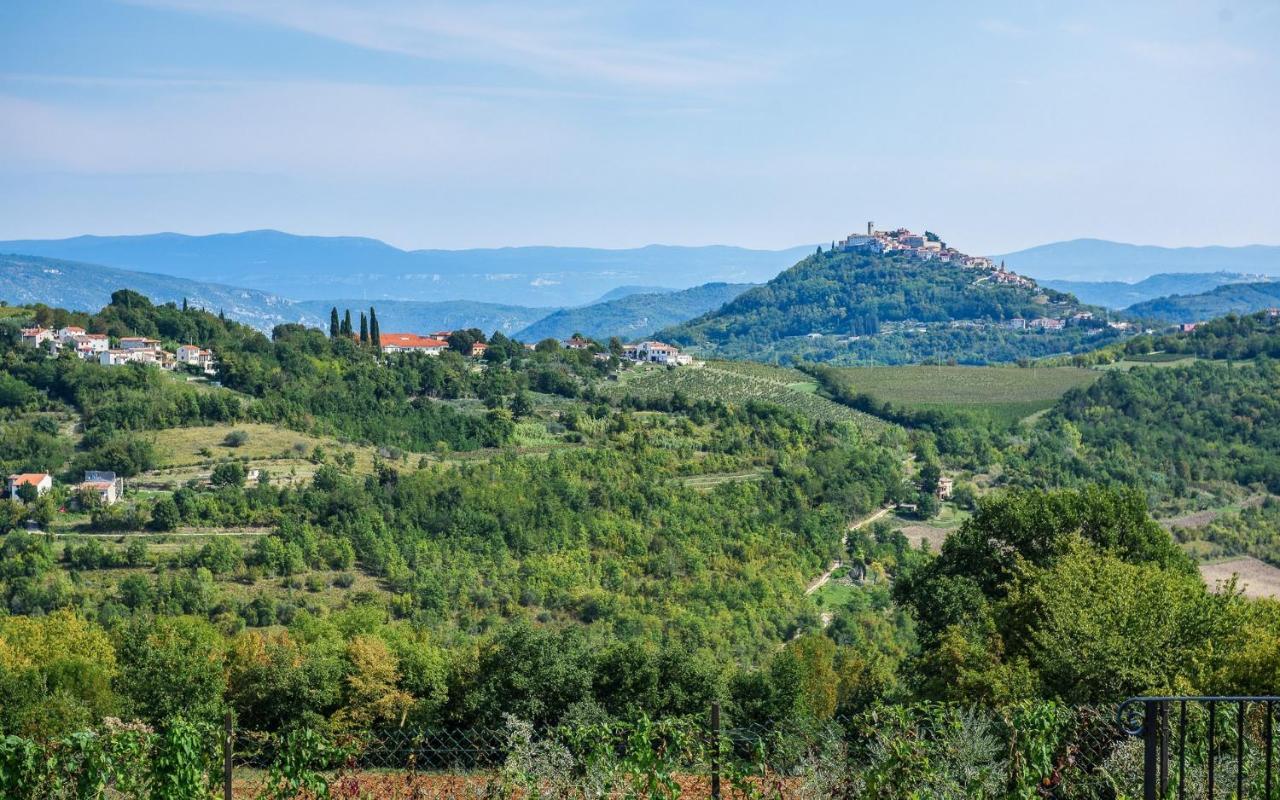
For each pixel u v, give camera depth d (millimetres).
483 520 75500
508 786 12195
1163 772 9266
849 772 12305
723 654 60594
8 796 11523
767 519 83750
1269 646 16734
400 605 64938
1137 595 19500
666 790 12008
